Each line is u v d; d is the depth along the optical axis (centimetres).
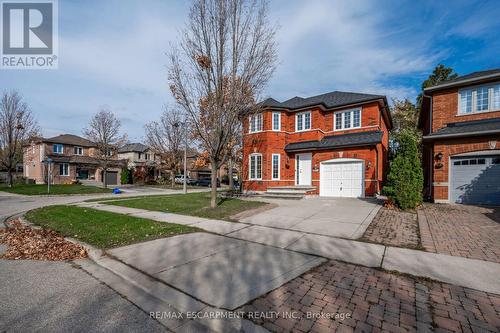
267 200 1423
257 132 1891
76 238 664
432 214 948
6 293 377
